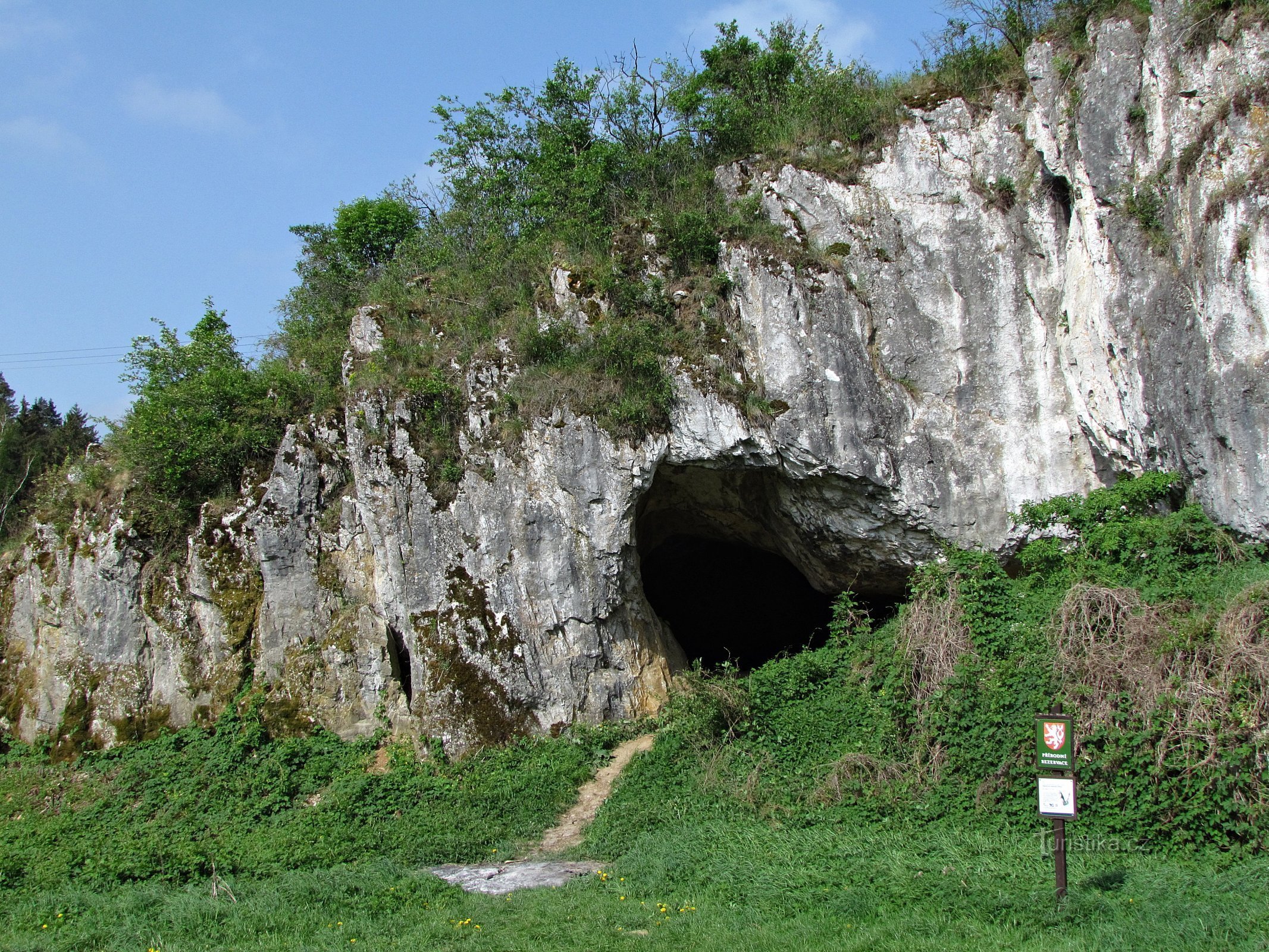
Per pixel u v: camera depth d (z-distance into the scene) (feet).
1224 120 40.75
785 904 30.83
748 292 52.75
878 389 50.34
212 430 60.44
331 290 77.51
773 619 70.95
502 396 53.98
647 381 52.16
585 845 41.27
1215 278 39.91
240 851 43.24
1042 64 49.06
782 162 54.90
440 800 47.47
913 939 26.84
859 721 43.75
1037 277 50.24
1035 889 29.17
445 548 53.26
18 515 92.48
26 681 61.16
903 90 55.52
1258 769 31.22
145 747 55.06
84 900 36.22
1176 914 26.61
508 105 74.23
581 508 52.01
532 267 58.95
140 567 59.21
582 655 51.83
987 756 37.35
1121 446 45.85
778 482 53.67
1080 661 37.22
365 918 33.12
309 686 54.29
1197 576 39.55
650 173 61.05
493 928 31.19
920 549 51.21
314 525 57.82
